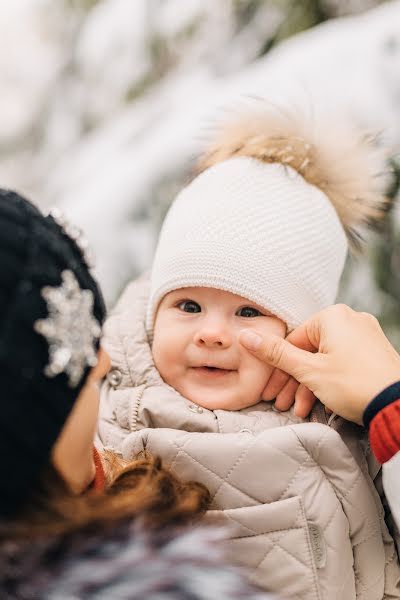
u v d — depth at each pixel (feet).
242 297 3.08
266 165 3.34
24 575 1.70
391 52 5.09
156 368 3.19
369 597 2.80
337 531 2.69
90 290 2.03
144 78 7.24
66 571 1.71
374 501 2.80
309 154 3.43
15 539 1.73
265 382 3.04
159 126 6.15
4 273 1.75
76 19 7.94
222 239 3.07
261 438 2.77
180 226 3.21
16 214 1.86
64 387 1.84
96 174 6.37
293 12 6.22
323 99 4.81
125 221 5.45
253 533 2.67
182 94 6.59
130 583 1.72
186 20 6.82
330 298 3.34
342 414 2.72
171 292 3.17
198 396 3.08
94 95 7.63
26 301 1.75
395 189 3.82
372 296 4.61
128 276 5.35
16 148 8.09
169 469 2.74
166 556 1.82
